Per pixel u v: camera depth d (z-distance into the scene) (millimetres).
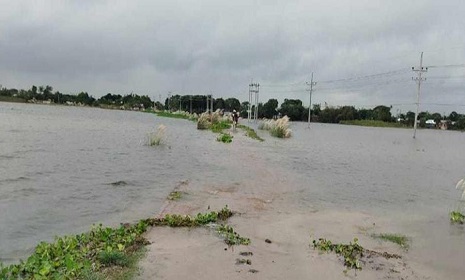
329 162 24734
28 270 6348
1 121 46750
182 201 11883
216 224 9648
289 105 149500
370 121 146375
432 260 8133
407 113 137375
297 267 7273
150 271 6688
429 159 30734
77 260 6723
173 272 6707
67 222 9711
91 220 9922
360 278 6957
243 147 30781
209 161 21516
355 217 11180
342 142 45969
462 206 13297
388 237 9508
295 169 20297
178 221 9523
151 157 22500
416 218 11453
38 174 15562
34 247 7996
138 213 10648
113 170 17406
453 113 146125
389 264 7738
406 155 33406
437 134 94062
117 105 183000
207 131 49188
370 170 22031
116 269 6664
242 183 15344
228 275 6715
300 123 136000
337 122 150000
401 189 16312
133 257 7266
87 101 180250
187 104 161875
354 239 8758
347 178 18500
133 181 15062
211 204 11680
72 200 11828
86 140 30656
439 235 9844
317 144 39719
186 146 29453
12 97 162375
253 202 12250
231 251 7875
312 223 10289
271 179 16641
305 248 8336
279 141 39562
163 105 184625
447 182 18891
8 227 9180
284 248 8273
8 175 15047
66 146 25719
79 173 16297
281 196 13438
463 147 48250
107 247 7344
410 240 9383
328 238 9148
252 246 8250
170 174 16859
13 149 22766
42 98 169500
